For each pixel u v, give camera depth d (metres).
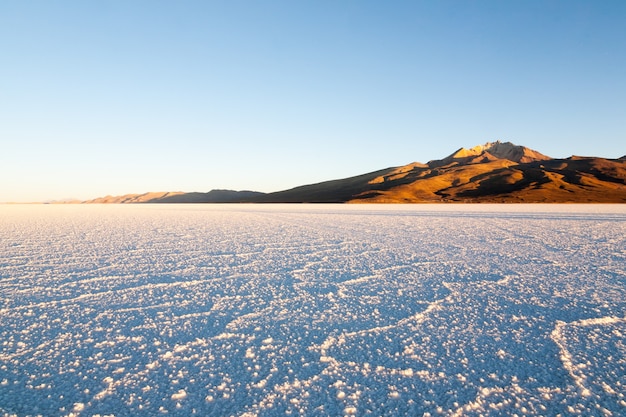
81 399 3.02
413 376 3.37
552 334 4.29
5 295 6.08
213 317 5.01
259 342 4.16
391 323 4.73
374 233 15.36
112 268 8.24
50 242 12.70
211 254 10.12
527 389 3.13
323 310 5.28
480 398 3.00
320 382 3.27
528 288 6.34
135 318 4.97
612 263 8.50
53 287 6.60
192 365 3.61
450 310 5.22
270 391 3.12
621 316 4.88
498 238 13.38
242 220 24.12
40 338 4.29
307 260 9.18
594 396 3.01
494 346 3.99
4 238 13.88
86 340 4.23
